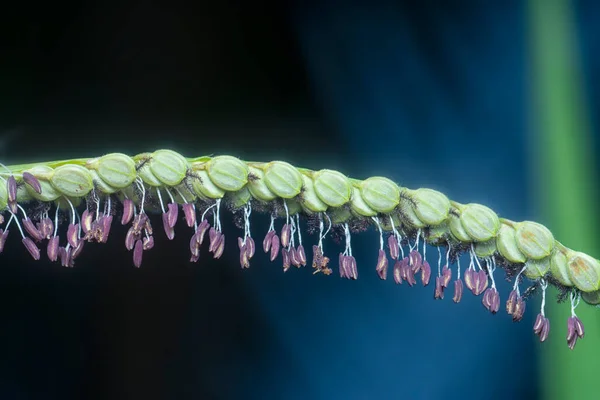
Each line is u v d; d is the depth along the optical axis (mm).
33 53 212
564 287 131
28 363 214
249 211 130
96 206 129
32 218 129
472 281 131
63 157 210
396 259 131
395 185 130
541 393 136
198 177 129
